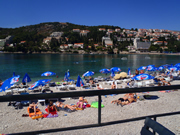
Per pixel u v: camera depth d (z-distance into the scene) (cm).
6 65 5147
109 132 452
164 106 812
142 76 1442
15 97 148
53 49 19325
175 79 2059
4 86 1166
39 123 632
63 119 649
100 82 2023
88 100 1011
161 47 19688
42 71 3694
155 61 7338
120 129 479
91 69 4112
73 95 166
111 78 2206
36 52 18650
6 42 19962
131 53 19150
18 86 1712
